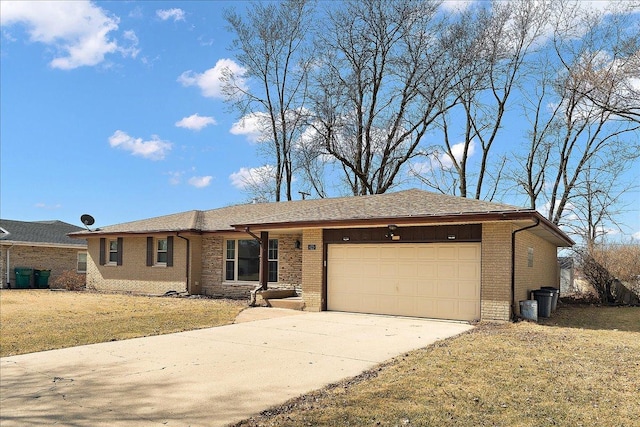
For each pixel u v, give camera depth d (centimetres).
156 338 1002
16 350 883
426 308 1321
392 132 2897
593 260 2108
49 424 489
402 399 561
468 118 2889
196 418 505
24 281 2583
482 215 1172
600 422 486
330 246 1495
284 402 559
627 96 1917
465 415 506
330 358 801
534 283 1576
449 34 2678
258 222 1566
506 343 920
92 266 2353
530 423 482
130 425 486
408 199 1484
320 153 2881
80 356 823
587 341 950
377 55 2839
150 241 2130
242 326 1167
